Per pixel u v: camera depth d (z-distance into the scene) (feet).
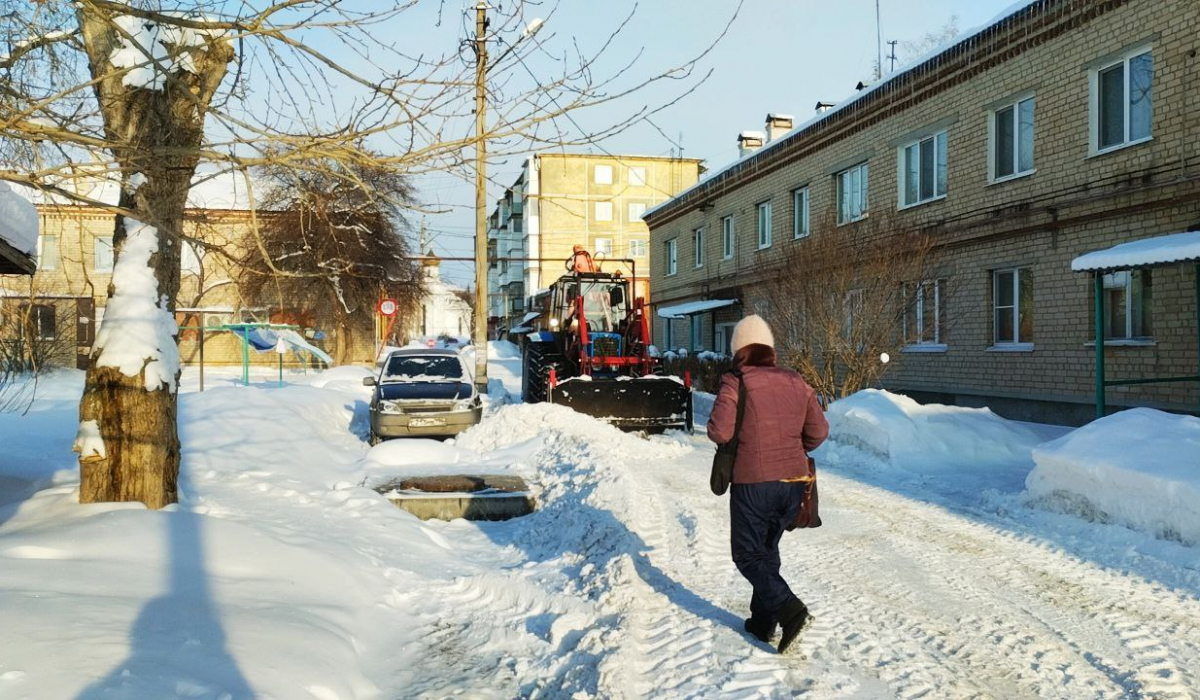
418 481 25.61
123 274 17.99
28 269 19.40
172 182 16.72
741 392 12.83
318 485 25.21
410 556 18.53
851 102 55.72
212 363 107.34
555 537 20.25
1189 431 20.56
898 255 39.70
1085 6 36.55
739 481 12.75
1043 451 22.89
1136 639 13.20
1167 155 32.83
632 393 41.60
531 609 15.14
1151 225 33.81
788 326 42.14
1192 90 31.73
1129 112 35.01
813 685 11.14
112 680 9.00
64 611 10.84
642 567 17.01
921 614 14.47
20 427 33.63
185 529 15.47
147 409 17.81
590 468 26.22
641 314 47.26
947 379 47.11
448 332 281.33
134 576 13.00
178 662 9.93
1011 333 42.86
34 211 18.35
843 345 39.40
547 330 52.11
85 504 17.29
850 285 40.22
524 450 32.53
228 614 12.05
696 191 82.79
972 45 44.06
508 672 12.41
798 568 17.58
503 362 120.47
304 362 96.58
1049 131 39.17
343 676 11.16
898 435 31.86
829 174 59.77
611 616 14.11
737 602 15.02
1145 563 17.51
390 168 11.39
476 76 11.73
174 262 18.70
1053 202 38.88
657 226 97.40
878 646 12.81
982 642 13.08
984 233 43.78
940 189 48.14
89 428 17.63
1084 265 29.60
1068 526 20.80
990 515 22.76
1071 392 38.09
